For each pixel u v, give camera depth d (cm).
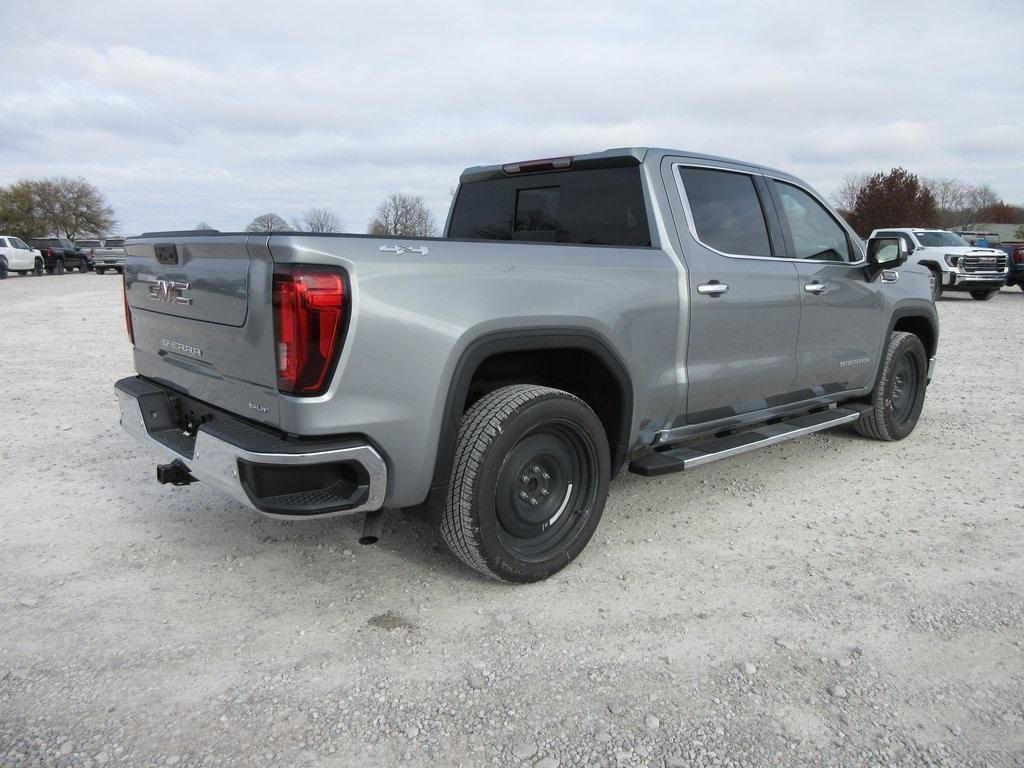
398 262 256
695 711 230
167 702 231
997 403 675
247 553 338
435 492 278
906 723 226
